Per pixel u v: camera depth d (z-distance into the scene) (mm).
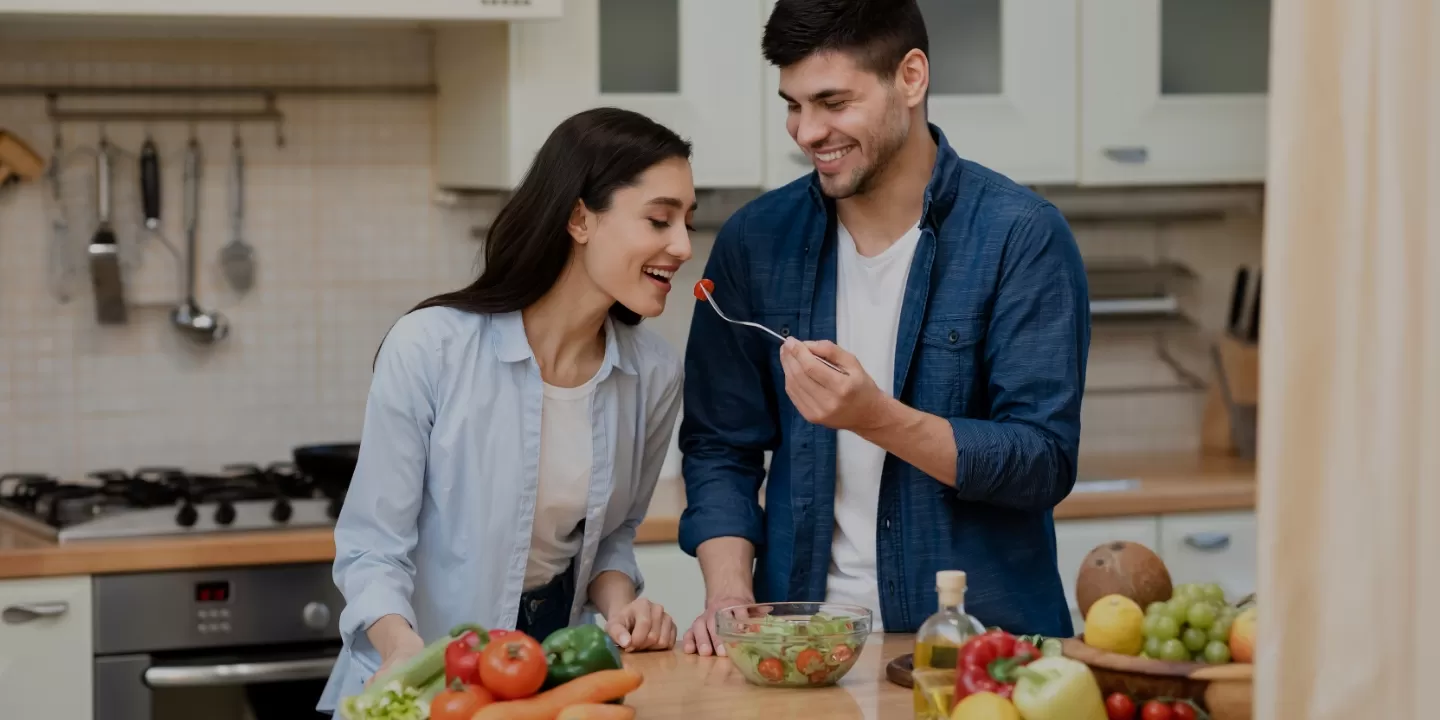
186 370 3365
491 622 1932
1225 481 3311
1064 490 1919
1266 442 1064
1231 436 3756
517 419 1913
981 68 3252
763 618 1658
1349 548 1054
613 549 2102
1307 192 1047
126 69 3287
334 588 2850
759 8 3143
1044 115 3275
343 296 3439
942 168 1958
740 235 2090
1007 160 3266
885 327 1994
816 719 1484
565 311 1930
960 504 1953
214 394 3383
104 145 3275
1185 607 1362
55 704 2719
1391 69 1027
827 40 1812
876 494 1996
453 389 1889
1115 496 3166
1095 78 3297
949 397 1967
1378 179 1034
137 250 3320
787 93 1873
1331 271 1049
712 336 2104
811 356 1733
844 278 2023
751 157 3162
